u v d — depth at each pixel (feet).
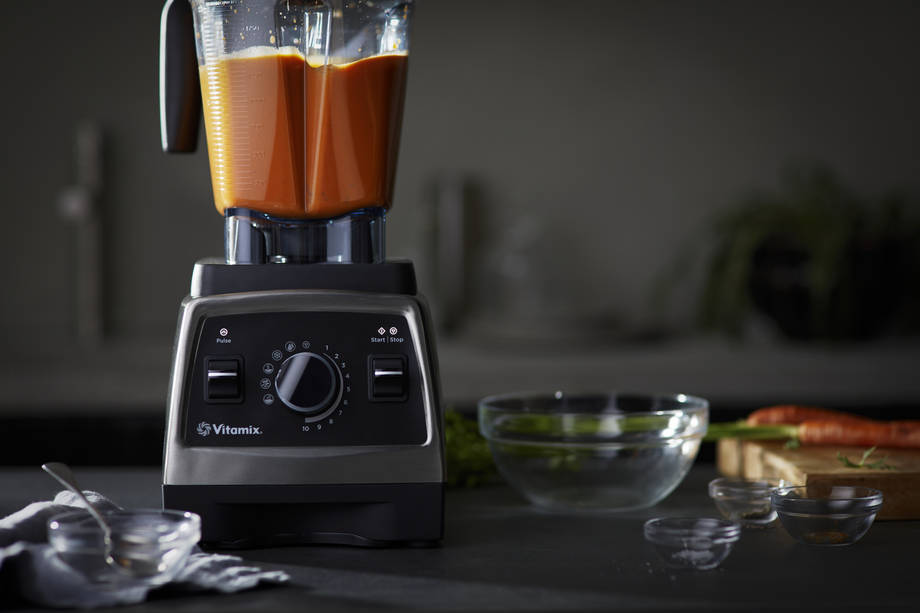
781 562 2.71
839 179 10.91
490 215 10.98
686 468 3.36
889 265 9.20
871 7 10.82
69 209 10.52
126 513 2.52
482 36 10.85
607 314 10.44
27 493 3.64
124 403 8.80
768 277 9.38
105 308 10.89
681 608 2.31
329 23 2.88
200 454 2.83
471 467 3.72
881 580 2.54
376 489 2.85
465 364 9.07
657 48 10.84
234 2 2.86
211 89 2.92
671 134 10.90
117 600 2.33
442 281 10.80
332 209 2.94
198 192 10.91
